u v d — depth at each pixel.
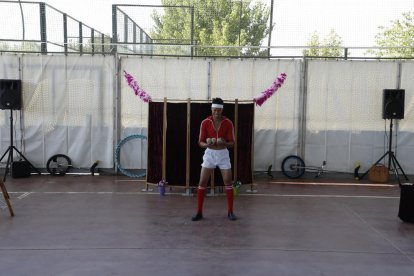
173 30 17.62
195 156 8.03
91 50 12.30
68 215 6.61
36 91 9.75
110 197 7.85
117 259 4.84
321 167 9.84
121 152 9.86
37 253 5.00
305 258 4.94
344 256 5.01
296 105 9.81
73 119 9.85
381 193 8.43
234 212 6.90
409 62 9.64
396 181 9.64
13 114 9.75
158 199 7.75
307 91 9.80
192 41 12.71
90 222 6.26
